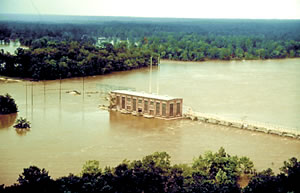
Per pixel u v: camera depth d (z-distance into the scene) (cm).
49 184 11256
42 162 14838
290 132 18712
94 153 15888
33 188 11075
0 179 13325
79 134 18325
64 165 14588
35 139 17488
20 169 14150
